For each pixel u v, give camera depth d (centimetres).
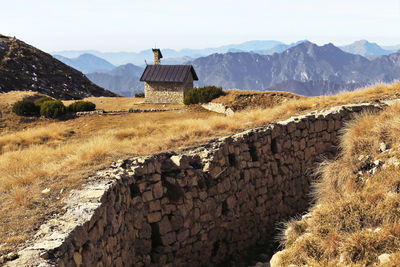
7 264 462
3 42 10488
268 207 1309
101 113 3903
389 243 570
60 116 3894
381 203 664
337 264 583
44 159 1180
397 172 750
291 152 1412
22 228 603
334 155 1545
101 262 630
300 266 631
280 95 3828
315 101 2041
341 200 736
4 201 769
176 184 978
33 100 4850
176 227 969
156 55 5447
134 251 855
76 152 1155
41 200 743
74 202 688
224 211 1139
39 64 10238
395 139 879
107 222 705
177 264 966
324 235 674
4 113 3922
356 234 604
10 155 1314
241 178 1204
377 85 2145
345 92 2236
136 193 888
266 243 1252
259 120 1736
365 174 831
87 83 11025
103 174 873
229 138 1188
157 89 5178
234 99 3909
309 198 1483
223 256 1119
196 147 1216
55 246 498
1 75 8525
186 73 5119
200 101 4256
